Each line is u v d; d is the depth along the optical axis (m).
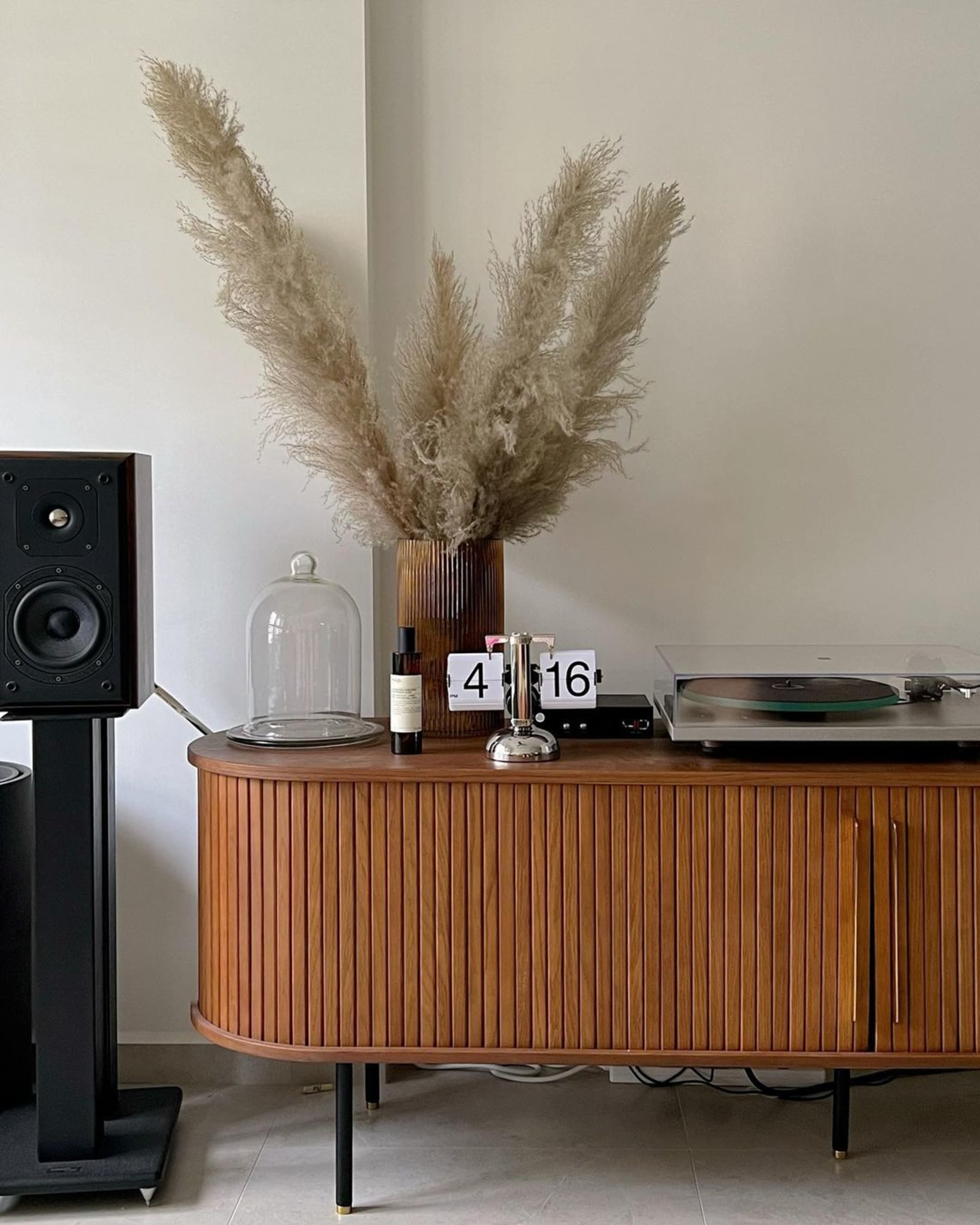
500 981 1.68
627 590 2.26
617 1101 2.12
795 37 2.20
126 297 2.17
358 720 1.97
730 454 2.24
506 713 1.80
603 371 1.88
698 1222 1.72
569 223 1.76
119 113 2.15
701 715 1.75
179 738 2.20
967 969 1.65
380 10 2.22
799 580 2.25
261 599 2.00
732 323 2.23
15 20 2.15
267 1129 2.02
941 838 1.64
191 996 2.22
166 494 2.19
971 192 2.20
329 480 2.12
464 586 1.90
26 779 2.01
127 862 2.21
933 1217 1.73
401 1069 2.27
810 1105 2.11
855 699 1.72
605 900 1.67
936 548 2.24
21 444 2.18
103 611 1.73
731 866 1.66
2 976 1.96
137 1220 1.73
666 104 2.21
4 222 2.16
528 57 2.22
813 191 2.21
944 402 2.22
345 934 1.69
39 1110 1.79
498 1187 1.82
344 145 2.15
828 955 1.65
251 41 2.14
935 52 2.19
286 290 1.78
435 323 1.87
